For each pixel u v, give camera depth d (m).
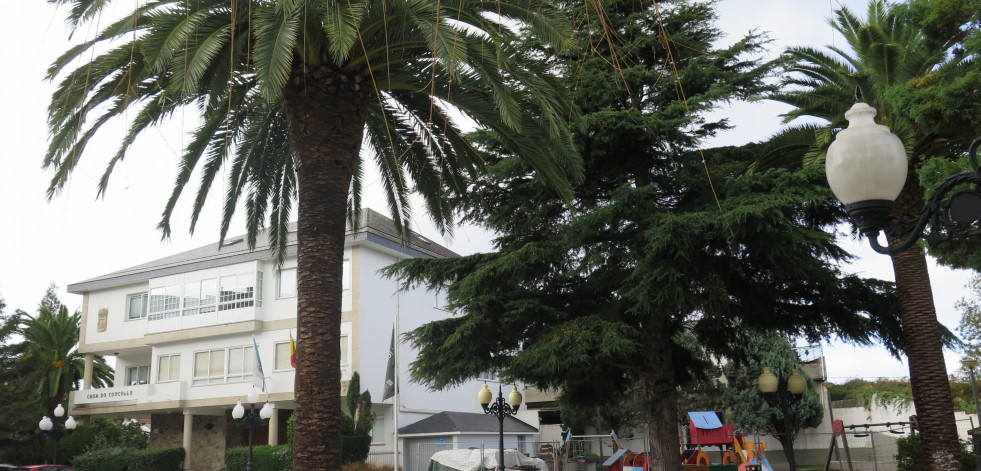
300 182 9.97
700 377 21.94
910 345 15.94
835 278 15.94
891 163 4.03
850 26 16.98
